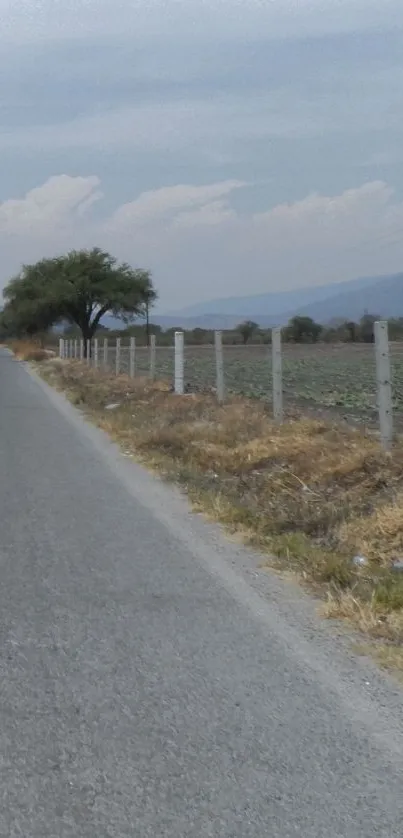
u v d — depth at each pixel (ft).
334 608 22.52
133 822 13.17
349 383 99.19
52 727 16.29
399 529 28.19
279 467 40.81
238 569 26.99
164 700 17.52
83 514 35.06
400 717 16.79
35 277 269.23
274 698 17.62
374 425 51.88
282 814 13.39
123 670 19.07
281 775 14.55
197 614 22.81
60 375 139.03
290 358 160.25
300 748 15.49
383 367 38.65
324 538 29.91
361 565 26.05
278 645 20.58
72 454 51.29
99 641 20.85
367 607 22.20
